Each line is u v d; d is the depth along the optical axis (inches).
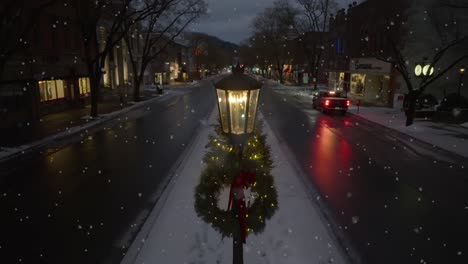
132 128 781.3
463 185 402.9
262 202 193.9
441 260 250.4
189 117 935.0
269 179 196.4
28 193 388.5
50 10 946.1
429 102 955.3
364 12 1346.0
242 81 179.0
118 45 1622.8
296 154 538.0
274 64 3302.2
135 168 476.7
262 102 1307.8
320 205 344.5
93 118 889.5
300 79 2566.4
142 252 251.3
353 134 700.0
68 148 594.2
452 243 274.1
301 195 355.6
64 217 326.3
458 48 993.5
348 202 352.8
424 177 431.2
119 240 281.4
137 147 598.2
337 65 1781.5
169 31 1545.3
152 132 730.8
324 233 276.7
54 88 1015.6
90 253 263.0
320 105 1023.0
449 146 568.4
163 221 299.1
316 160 504.7
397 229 296.5
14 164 500.1
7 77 773.3
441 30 972.6
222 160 195.0
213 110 1074.1
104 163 502.3
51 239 285.3
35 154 555.2
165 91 1883.6
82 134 713.0
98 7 884.6
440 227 300.8
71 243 278.4
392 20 1005.8
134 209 342.0
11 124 789.9
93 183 418.0
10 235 293.0
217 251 250.7
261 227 194.7
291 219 299.7
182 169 448.8
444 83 1029.2
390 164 487.2
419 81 1047.6
